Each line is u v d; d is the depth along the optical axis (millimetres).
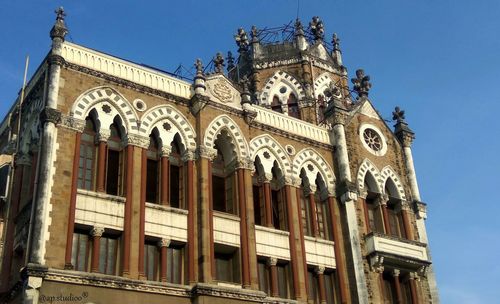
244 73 53688
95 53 33594
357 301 36000
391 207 42094
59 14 33406
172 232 31719
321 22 56938
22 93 35688
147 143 32938
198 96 35375
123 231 30141
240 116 37250
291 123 40406
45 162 29016
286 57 53031
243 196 34938
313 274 36625
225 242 33312
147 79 34906
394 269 38531
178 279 31391
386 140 43844
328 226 38625
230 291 31078
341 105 42844
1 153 38281
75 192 29469
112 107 32812
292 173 38375
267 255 34781
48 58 31828
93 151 31797
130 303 28484
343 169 40000
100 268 29422
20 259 30578
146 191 32531
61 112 30734
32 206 28531
